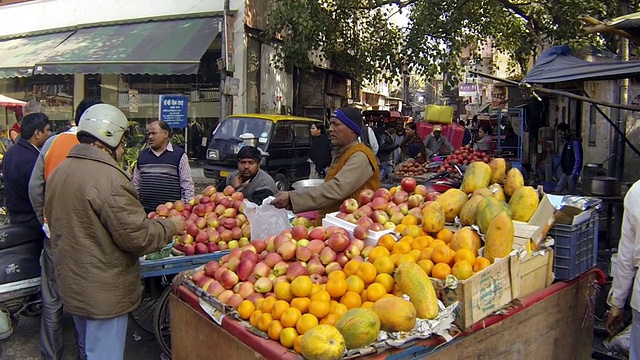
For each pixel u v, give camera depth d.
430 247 2.73
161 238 3.00
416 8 12.70
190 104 14.36
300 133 11.70
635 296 2.61
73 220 2.80
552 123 16.58
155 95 14.62
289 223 3.72
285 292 2.55
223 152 10.86
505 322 2.76
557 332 3.19
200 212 4.08
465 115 42.09
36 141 4.29
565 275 3.22
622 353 3.49
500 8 14.63
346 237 2.89
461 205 3.18
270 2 14.05
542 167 12.62
